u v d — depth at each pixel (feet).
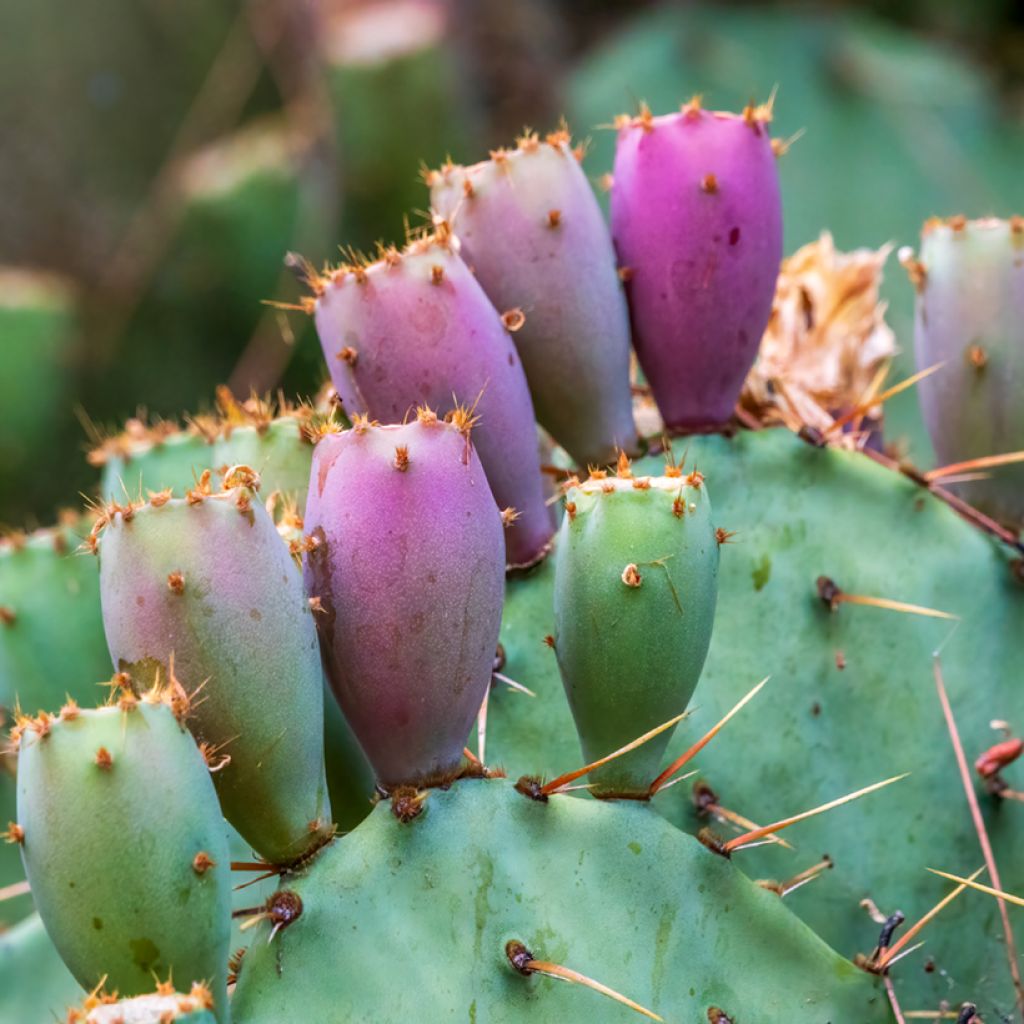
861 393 2.37
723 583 2.12
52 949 2.45
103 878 1.73
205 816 1.75
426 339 1.97
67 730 1.74
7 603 2.51
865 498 2.15
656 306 2.11
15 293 5.37
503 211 2.05
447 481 1.83
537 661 2.06
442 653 1.83
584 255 2.06
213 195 5.28
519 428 2.02
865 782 2.11
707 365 2.12
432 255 1.98
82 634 2.53
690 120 2.10
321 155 5.30
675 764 1.88
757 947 1.87
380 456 1.83
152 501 1.79
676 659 1.86
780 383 2.24
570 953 1.82
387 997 1.79
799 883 2.01
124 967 1.74
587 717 1.88
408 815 1.82
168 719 1.75
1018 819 2.13
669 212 2.09
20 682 2.51
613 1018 1.82
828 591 2.12
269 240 5.31
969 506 2.24
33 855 1.74
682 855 1.86
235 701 1.79
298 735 1.81
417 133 5.08
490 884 1.82
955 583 2.15
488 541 1.84
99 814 1.73
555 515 2.18
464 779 1.85
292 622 1.81
